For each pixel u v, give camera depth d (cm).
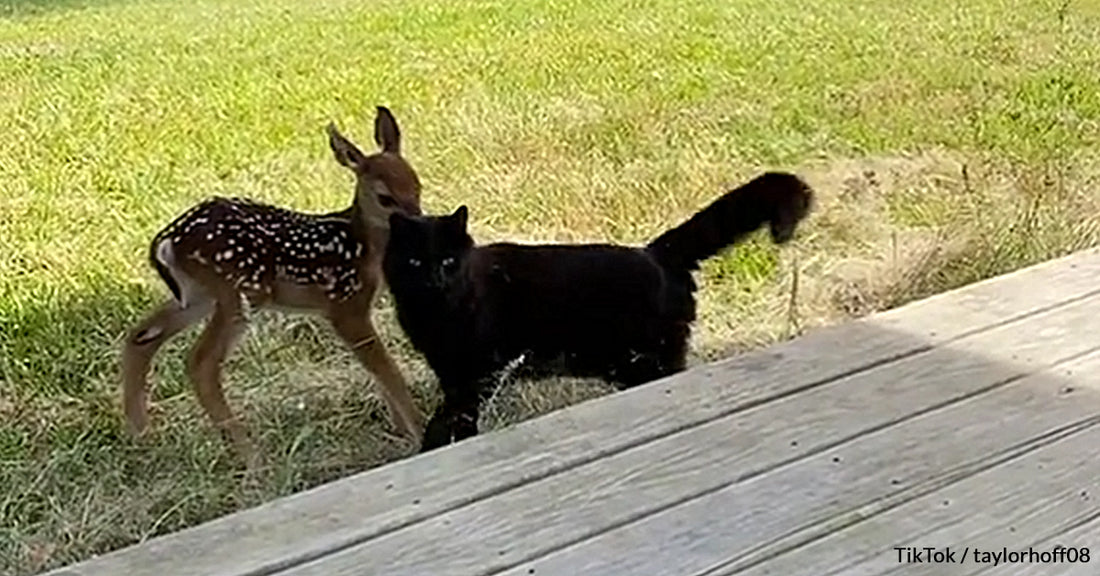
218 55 700
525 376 266
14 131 496
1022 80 554
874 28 698
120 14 962
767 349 181
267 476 246
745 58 624
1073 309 191
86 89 596
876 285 326
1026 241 329
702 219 269
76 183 419
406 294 253
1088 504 152
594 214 377
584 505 150
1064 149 437
